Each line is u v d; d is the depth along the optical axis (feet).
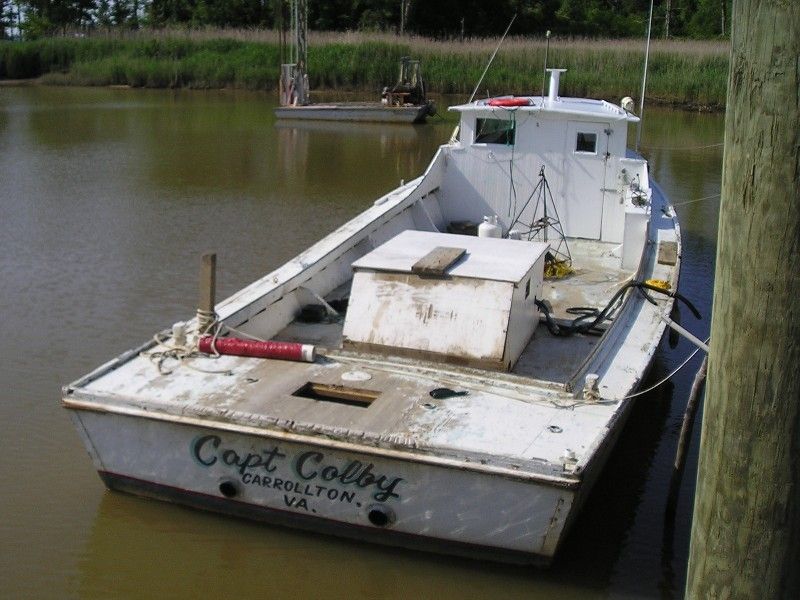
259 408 19.95
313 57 128.26
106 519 21.48
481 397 20.80
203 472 20.44
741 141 11.82
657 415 29.14
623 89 109.60
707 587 13.29
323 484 19.58
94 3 205.77
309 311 27.76
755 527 12.69
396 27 174.19
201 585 19.77
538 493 18.10
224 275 40.91
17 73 143.13
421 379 21.70
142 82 132.87
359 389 21.11
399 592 19.65
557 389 21.07
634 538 22.21
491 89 117.91
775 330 11.97
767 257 11.82
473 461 18.24
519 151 37.91
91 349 31.99
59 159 70.33
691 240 48.65
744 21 11.59
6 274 40.37
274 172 66.95
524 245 26.99
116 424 20.58
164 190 59.52
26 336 33.04
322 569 20.12
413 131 90.38
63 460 24.47
